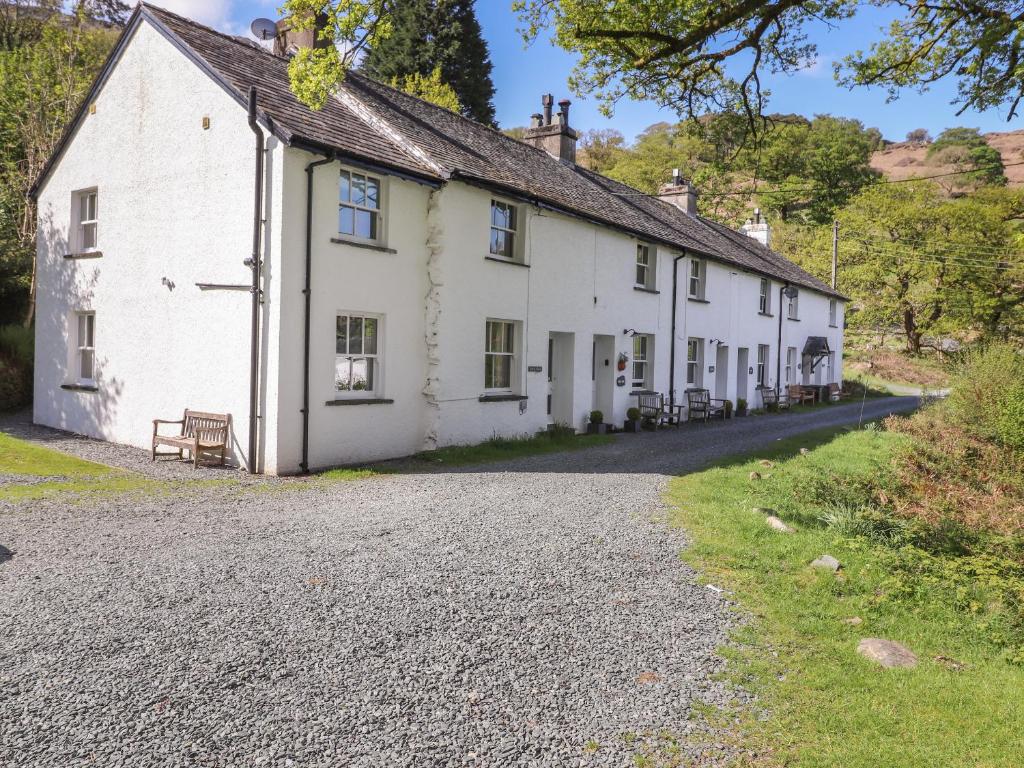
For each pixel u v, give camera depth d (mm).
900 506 9039
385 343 11812
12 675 3906
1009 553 7383
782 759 3424
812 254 49375
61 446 12070
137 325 12312
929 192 45156
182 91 11414
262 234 10281
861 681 4254
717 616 5211
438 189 12250
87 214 13898
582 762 3354
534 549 6668
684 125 10852
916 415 18797
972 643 4969
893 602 5590
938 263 42531
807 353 29922
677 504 8773
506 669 4254
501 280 13906
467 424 13320
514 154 17391
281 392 10156
